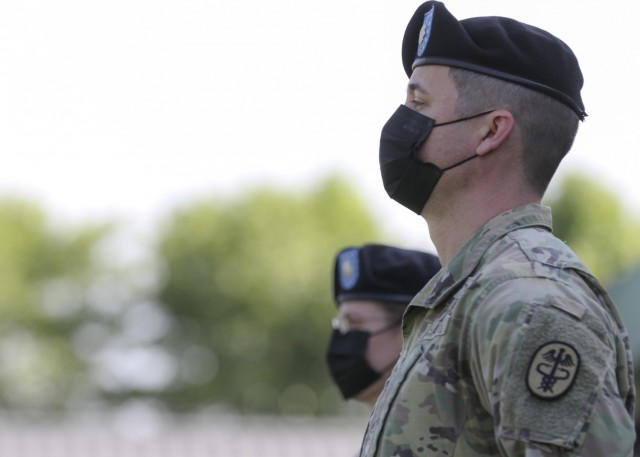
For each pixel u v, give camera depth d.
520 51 5.91
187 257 92.62
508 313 5.05
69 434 36.41
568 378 4.88
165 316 93.00
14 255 93.94
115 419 92.06
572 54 6.12
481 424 5.20
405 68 6.55
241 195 94.62
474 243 5.68
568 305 5.05
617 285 17.94
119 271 94.25
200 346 92.25
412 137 5.98
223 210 94.19
